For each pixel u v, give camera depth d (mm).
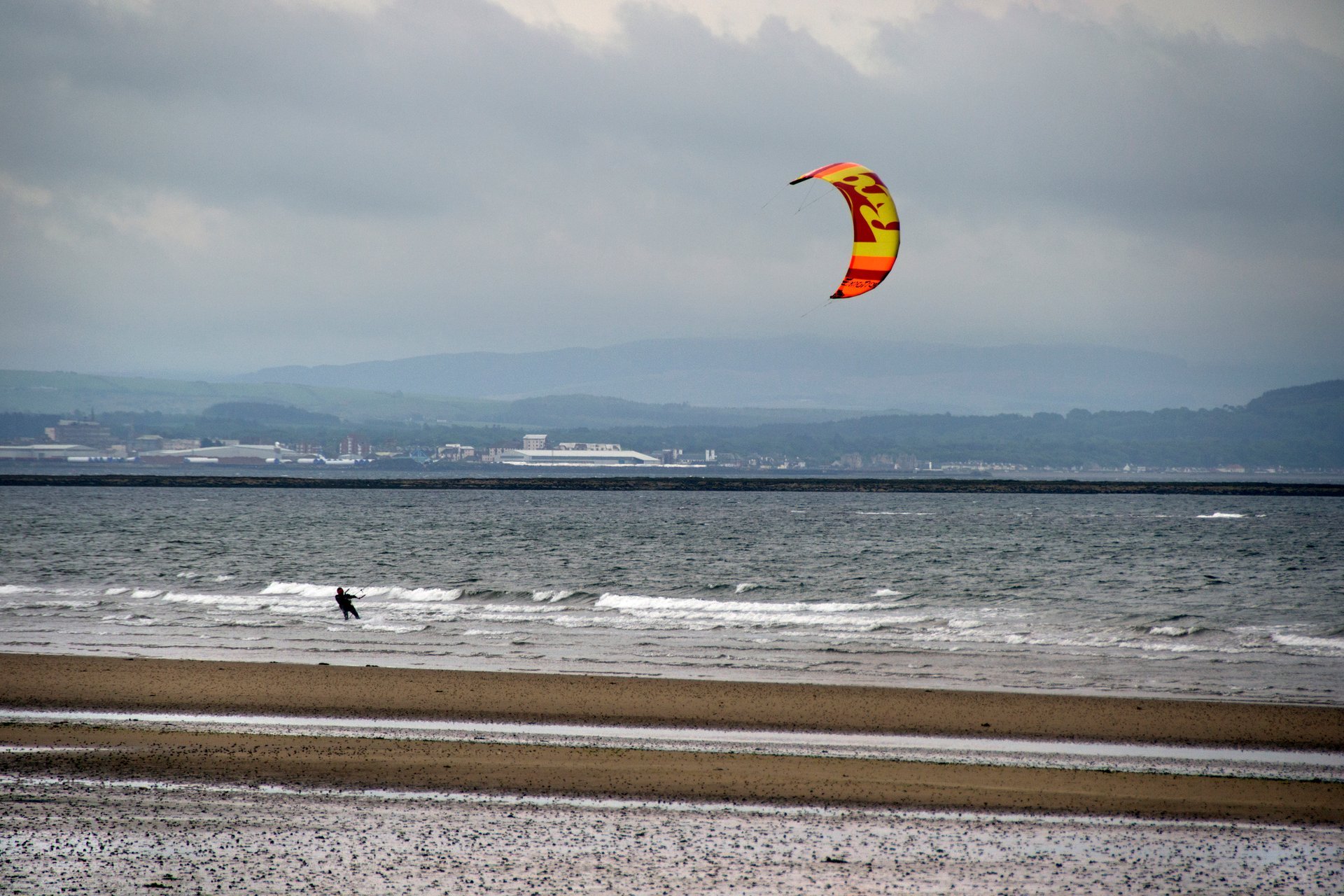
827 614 102312
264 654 75562
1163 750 49781
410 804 41531
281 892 33188
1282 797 43125
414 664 72812
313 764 46406
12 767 45594
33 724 52938
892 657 76938
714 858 36281
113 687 61125
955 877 34938
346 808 40844
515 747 49562
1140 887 34312
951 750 49781
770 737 51812
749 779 44969
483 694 60281
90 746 48938
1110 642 84062
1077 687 65688
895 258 51906
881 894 33531
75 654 74250
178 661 68500
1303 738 51750
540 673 68625
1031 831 39156
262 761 46812
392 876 34469
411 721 54406
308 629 88438
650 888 33781
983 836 38594
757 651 79125
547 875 34719
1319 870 35781
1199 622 98125
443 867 35312
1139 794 43312
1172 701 59188
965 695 60562
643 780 44656
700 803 41969
